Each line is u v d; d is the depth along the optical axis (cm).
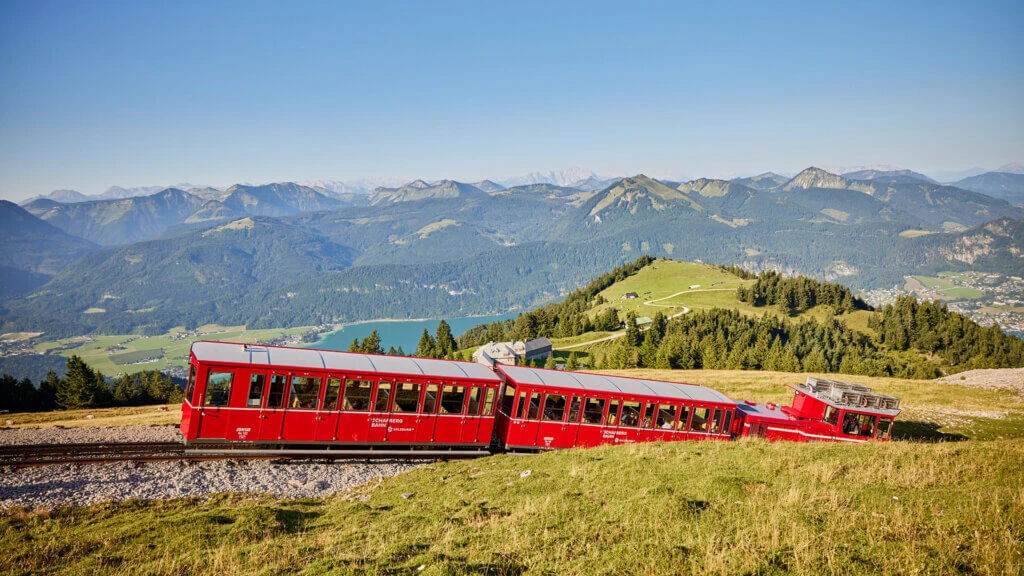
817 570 1088
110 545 1534
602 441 2831
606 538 1344
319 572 1259
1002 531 1206
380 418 2528
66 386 10806
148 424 3759
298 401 2411
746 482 1728
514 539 1345
